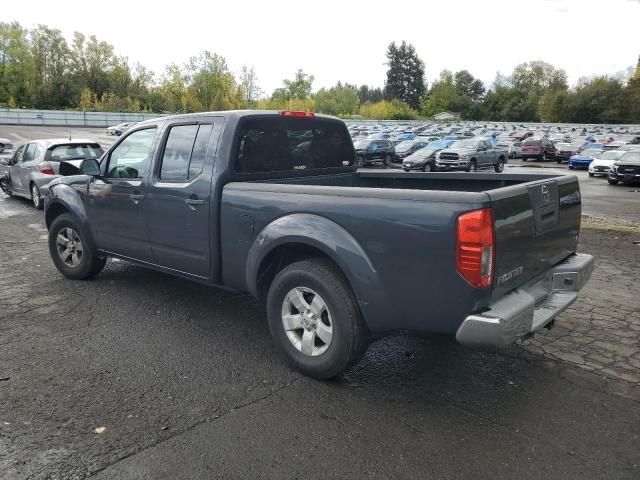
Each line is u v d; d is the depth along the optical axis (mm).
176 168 4621
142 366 3949
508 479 2711
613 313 5230
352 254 3391
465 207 2986
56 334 4531
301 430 3135
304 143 4992
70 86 82500
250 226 4035
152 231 4859
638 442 3053
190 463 2809
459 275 3016
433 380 3805
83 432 3072
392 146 32562
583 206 15281
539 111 117938
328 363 3607
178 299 5500
